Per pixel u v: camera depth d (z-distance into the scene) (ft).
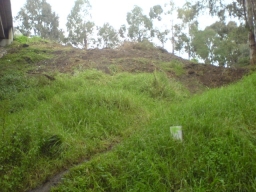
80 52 39.34
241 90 21.30
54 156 14.82
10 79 26.81
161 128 15.79
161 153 13.71
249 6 36.94
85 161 14.67
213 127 14.88
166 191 11.68
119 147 14.78
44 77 26.48
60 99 20.85
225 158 12.46
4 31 44.19
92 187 12.48
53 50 40.63
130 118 19.15
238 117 16.28
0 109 21.29
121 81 27.48
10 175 13.47
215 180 11.54
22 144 14.82
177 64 36.45
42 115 18.61
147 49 45.44
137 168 12.70
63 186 12.60
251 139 14.12
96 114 18.80
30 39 49.01
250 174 11.75
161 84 26.32
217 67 37.55
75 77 27.48
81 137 16.38
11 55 37.50
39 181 13.50
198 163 12.68
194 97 23.44
